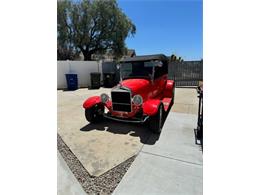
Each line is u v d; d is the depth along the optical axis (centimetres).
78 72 1266
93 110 459
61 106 678
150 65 462
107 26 1633
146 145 338
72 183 229
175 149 321
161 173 248
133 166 266
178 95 907
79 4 1579
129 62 481
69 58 1770
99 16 1594
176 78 1294
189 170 254
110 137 379
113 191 213
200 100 371
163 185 222
